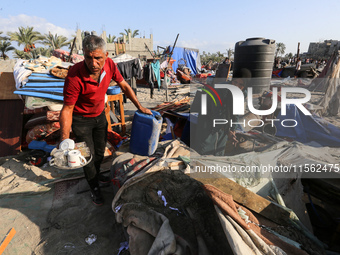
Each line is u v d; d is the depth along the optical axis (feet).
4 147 12.92
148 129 10.48
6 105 13.96
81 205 9.10
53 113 11.84
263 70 14.15
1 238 7.48
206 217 6.06
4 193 9.75
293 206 6.48
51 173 11.13
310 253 5.21
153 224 6.00
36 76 12.64
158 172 7.75
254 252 4.59
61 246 7.20
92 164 8.36
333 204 6.39
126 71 29.04
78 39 83.20
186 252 5.23
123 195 7.07
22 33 109.29
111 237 7.58
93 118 8.05
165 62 50.75
